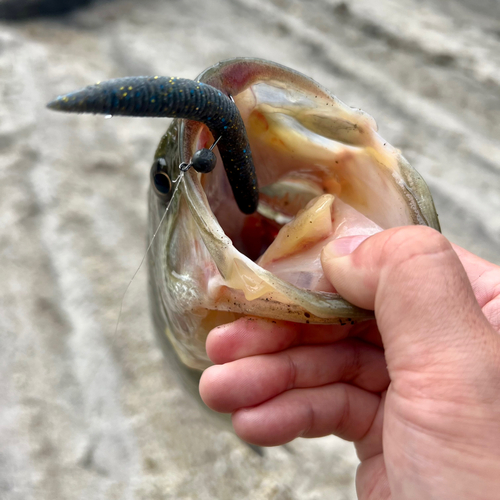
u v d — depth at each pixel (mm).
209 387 198
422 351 149
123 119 548
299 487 323
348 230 190
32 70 583
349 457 335
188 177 163
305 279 177
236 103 185
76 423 349
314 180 213
